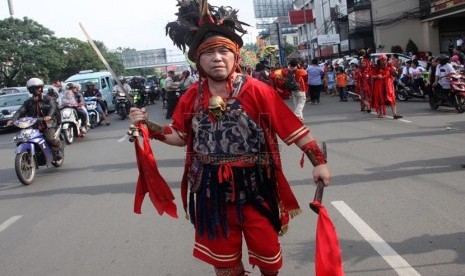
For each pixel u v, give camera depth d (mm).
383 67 12914
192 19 3365
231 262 2791
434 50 29984
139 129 2854
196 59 2752
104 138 14062
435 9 29062
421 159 7598
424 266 3830
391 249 4195
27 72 43188
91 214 5984
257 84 2740
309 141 2719
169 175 7840
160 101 32750
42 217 6055
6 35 42781
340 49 40375
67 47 53844
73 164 9883
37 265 4445
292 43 68312
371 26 33875
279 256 2822
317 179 2689
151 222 5453
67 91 14273
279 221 2842
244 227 2750
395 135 10078
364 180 6570
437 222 4793
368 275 3732
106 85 23938
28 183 8164
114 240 4949
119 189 7211
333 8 42250
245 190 2699
